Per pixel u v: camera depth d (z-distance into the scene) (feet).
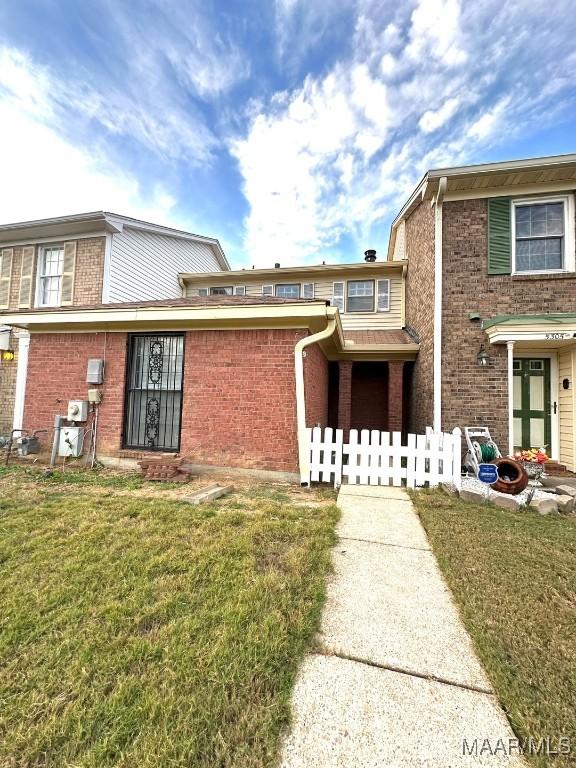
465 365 22.57
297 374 18.61
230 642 6.12
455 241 23.13
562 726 4.78
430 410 24.31
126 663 5.68
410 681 5.54
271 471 18.75
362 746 4.48
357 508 14.06
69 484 16.96
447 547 10.32
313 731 4.66
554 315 20.99
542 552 10.09
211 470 19.45
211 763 4.19
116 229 31.24
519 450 22.93
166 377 21.16
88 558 9.16
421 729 4.73
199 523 11.71
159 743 4.38
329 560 9.39
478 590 8.09
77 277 31.14
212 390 19.90
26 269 32.27
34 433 21.85
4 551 9.50
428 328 25.07
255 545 10.02
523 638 6.51
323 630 6.71
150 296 36.24
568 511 13.83
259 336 19.52
